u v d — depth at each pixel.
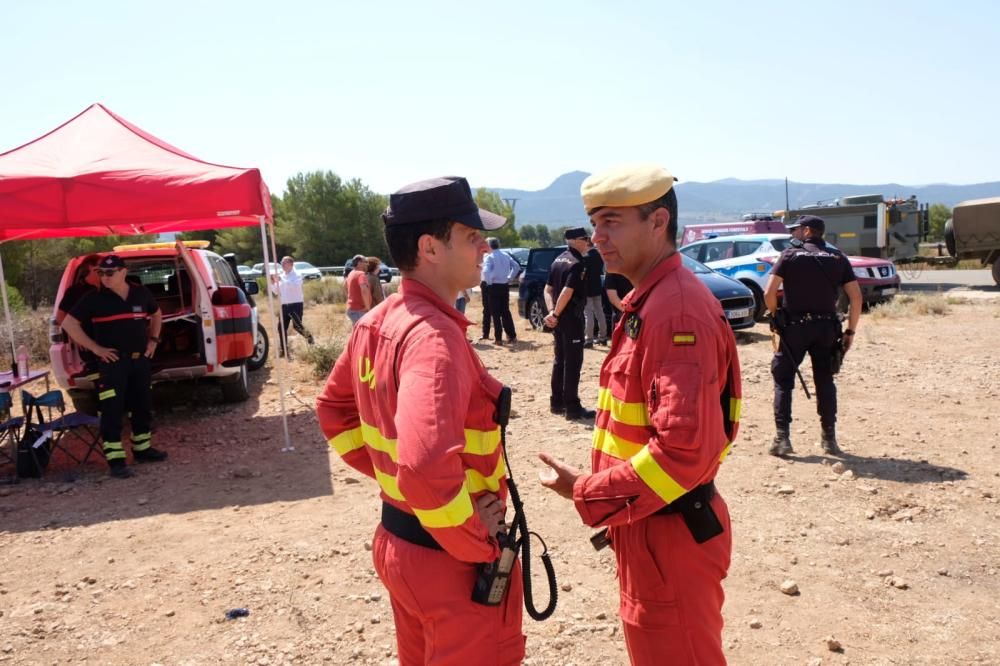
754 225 17.75
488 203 77.38
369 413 1.88
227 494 5.58
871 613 3.51
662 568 2.00
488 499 1.82
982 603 3.57
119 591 4.00
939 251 24.86
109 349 6.06
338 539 4.59
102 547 4.63
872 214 22.88
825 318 5.68
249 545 4.55
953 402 7.38
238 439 7.18
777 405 5.86
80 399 7.68
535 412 7.62
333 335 12.07
